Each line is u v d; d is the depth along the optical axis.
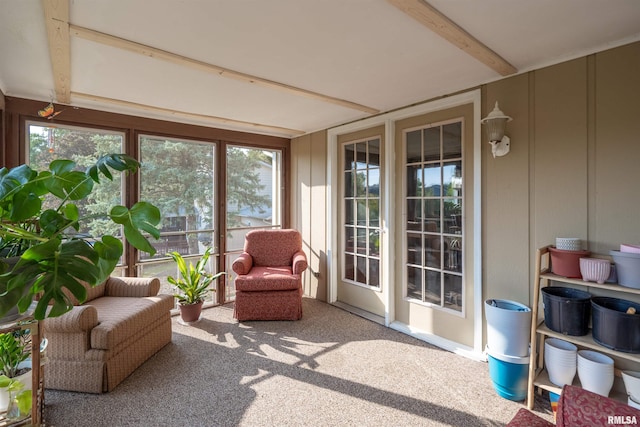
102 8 1.48
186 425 1.77
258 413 1.86
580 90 1.96
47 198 2.82
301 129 3.99
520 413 1.19
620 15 1.55
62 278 1.06
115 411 1.88
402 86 2.52
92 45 1.83
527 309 2.12
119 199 3.15
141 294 2.73
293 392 2.06
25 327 1.35
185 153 3.55
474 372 2.29
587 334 1.81
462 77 2.33
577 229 1.99
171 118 3.40
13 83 2.40
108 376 2.05
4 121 2.56
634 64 1.77
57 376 2.06
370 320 3.29
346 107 3.05
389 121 3.12
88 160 3.00
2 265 1.15
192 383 2.16
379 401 1.97
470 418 1.81
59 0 1.41
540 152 2.13
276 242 3.88
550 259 1.96
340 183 3.82
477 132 2.45
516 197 2.25
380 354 2.56
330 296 3.85
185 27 1.66
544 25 1.64
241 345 2.72
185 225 3.56
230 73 2.24
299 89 2.58
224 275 3.82
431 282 2.89
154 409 1.90
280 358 2.50
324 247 3.93
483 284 2.45
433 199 2.86
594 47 1.88
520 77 2.21
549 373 1.89
